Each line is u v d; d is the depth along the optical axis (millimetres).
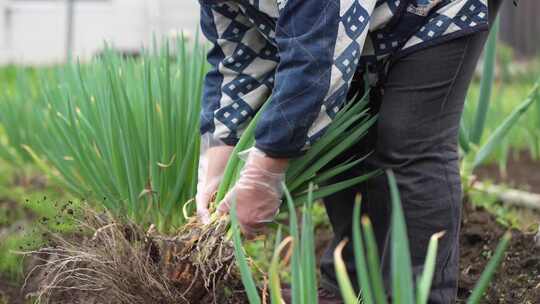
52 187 3926
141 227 2219
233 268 2211
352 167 2381
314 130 1994
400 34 2074
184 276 2166
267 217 2111
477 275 2693
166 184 2506
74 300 2293
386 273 2219
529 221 3355
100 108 2607
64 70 3449
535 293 2475
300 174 2215
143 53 2861
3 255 2912
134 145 2494
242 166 2201
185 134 2508
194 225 2225
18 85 4062
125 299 2180
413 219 2150
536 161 4656
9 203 3795
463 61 2092
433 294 2176
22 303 2668
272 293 1538
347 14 1908
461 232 2924
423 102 2102
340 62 1917
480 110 3000
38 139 3342
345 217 2451
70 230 2662
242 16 2207
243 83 2256
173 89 2662
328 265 2525
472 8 2043
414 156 2137
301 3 1889
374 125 2264
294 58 1902
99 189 2658
